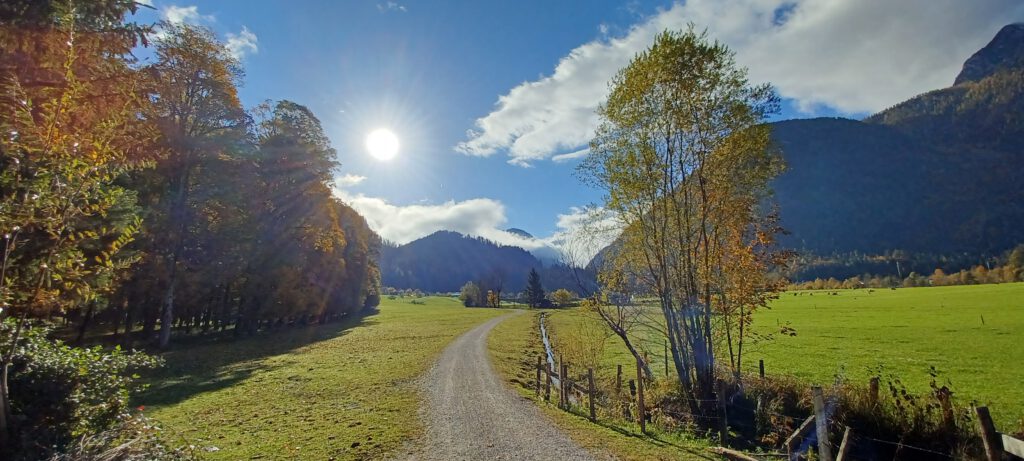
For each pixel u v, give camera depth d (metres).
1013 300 56.84
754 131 14.73
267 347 30.67
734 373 15.65
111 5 8.46
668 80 15.02
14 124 5.04
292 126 35.94
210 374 19.94
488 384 17.81
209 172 28.38
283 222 36.41
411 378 18.81
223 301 40.31
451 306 112.25
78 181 5.45
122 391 7.96
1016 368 24.61
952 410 10.77
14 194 5.05
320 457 9.31
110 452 6.14
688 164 15.48
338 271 50.31
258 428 11.64
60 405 6.86
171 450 7.26
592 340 25.05
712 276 15.49
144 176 23.44
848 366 26.67
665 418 14.01
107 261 6.16
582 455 9.31
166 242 25.78
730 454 9.47
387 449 9.76
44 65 7.40
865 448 11.07
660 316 17.48
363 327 49.25
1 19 6.91
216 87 26.52
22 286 5.54
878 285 122.31
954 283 107.50
